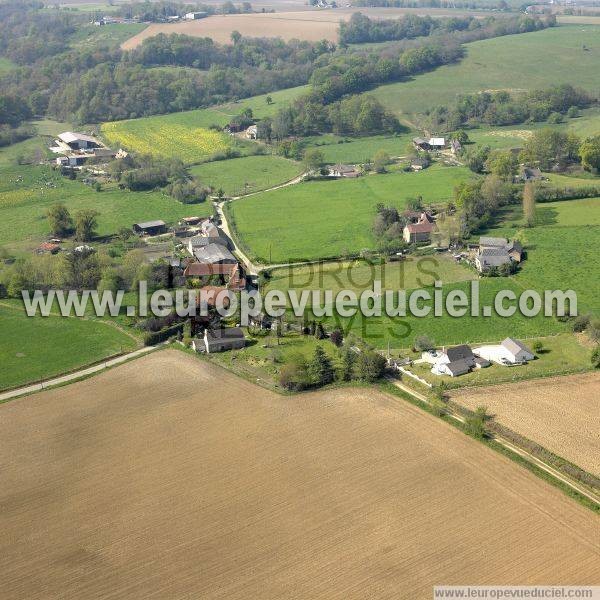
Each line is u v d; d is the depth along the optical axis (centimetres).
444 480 9131
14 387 11625
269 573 7756
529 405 10688
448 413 10588
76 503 8900
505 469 9319
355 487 9050
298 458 9644
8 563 7994
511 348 12044
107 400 11212
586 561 7819
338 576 7694
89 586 7656
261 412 10769
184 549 8119
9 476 9456
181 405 11025
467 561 7850
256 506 8750
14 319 13938
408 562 7850
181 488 9112
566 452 9569
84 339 13188
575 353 12194
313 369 11512
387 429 10250
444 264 15925
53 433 10375
